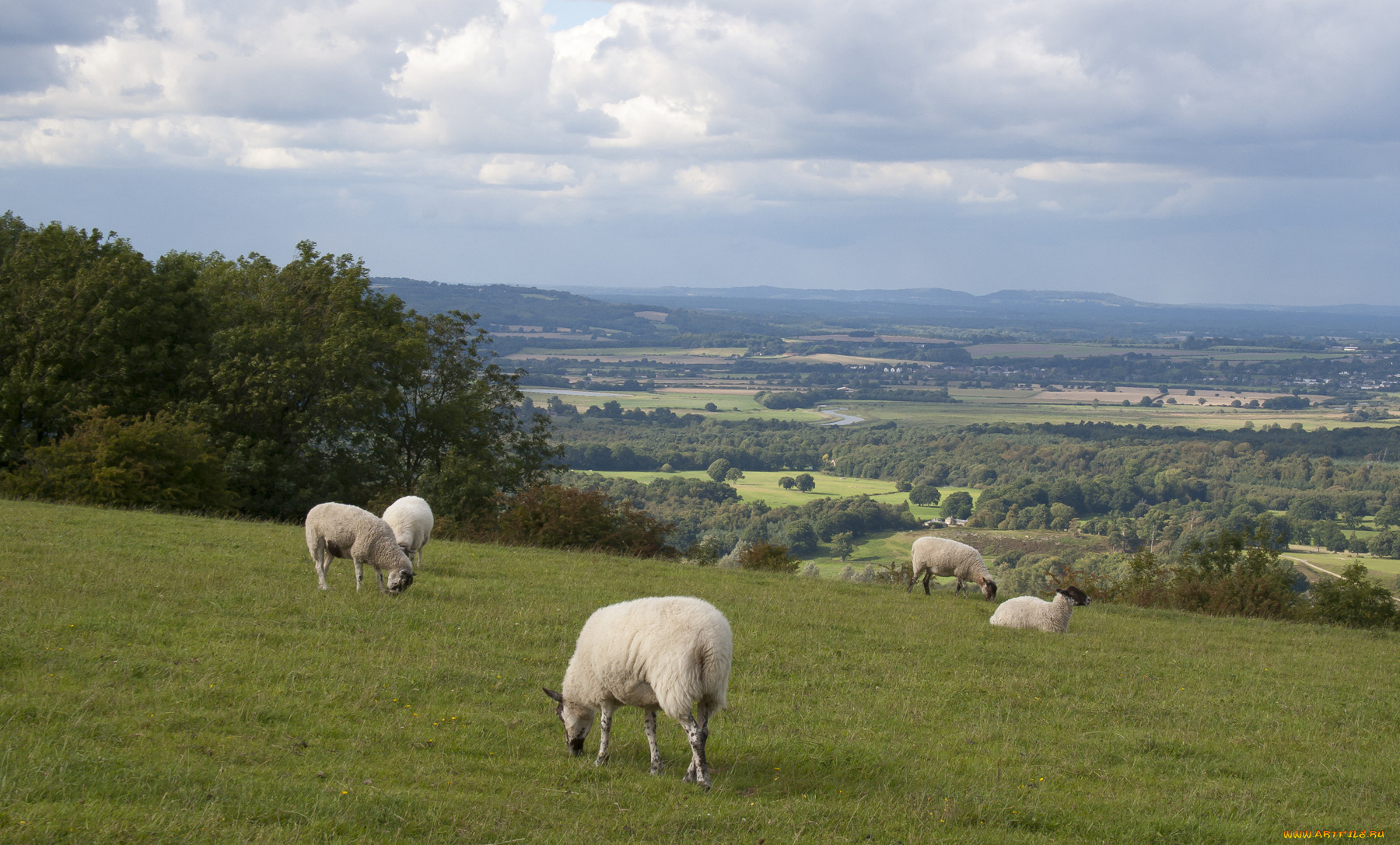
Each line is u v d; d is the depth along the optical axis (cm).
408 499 2077
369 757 881
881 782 930
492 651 1320
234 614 1381
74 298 3638
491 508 3803
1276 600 2872
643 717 1127
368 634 1337
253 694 1017
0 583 1428
